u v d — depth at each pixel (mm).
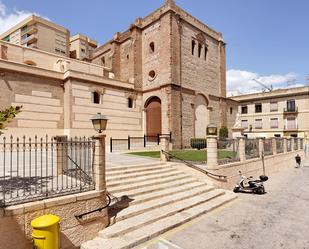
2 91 16766
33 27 45531
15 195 5910
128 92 24734
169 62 23281
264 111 45562
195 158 14523
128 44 27984
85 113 20594
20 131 17422
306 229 7086
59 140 7289
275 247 5973
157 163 12609
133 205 7953
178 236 6555
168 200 8656
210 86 28391
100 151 6488
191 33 26297
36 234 4746
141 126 25812
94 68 24906
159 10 24938
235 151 14016
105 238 6043
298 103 41688
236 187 11836
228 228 7137
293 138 26000
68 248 5594
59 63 22453
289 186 13641
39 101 18688
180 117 23797
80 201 5902
